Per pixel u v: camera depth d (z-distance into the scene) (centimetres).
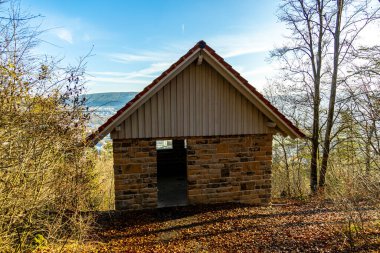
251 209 764
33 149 451
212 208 757
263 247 538
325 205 843
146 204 748
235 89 777
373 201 587
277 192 1708
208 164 782
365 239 530
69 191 524
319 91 1364
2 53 464
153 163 744
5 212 420
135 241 570
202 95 757
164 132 739
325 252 501
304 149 1552
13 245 446
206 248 538
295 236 584
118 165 725
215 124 771
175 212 729
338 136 1288
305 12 1317
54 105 541
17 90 480
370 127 671
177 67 691
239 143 798
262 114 802
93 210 739
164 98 734
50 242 505
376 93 683
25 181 425
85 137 626
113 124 679
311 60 1378
